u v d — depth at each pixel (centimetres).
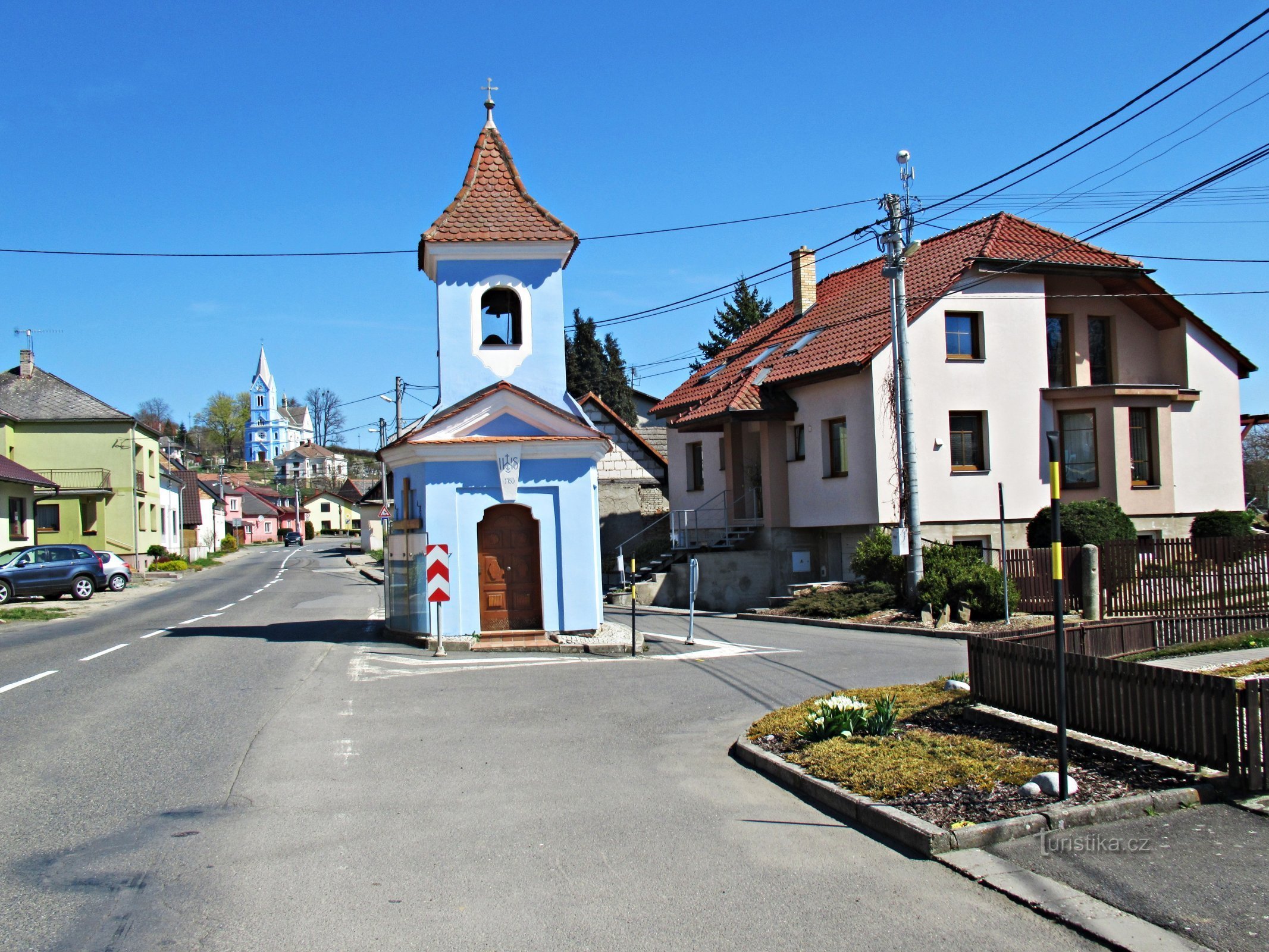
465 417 1756
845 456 2605
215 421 16738
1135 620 1313
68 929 507
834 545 2736
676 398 3497
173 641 1838
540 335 1847
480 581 1766
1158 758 763
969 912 534
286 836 672
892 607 2181
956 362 2520
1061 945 491
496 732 1030
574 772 861
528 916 533
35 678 1362
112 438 4794
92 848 641
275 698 1216
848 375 2528
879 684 1296
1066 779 689
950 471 2500
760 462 2948
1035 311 2603
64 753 912
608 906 547
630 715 1127
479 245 1825
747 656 1623
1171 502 2636
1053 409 2623
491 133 1966
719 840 666
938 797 710
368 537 7331
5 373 4906
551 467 1784
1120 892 546
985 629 1844
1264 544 1827
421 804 754
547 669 1489
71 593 3288
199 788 792
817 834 679
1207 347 2803
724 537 2967
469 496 1753
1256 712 693
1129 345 2767
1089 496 2597
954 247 2741
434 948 490
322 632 1995
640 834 679
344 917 530
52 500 4653
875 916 531
